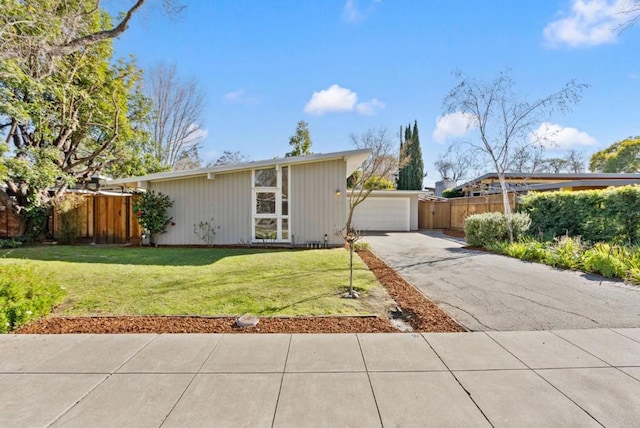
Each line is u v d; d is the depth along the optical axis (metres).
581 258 6.92
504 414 2.13
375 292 5.08
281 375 2.62
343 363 2.81
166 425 2.03
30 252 9.02
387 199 19.06
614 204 8.05
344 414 2.14
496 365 2.78
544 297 4.83
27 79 8.28
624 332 3.50
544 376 2.60
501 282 5.77
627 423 2.04
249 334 3.43
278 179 10.54
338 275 6.22
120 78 13.12
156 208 10.35
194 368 2.72
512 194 12.14
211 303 4.46
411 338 3.35
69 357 2.91
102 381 2.53
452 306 4.44
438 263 7.65
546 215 10.11
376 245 11.40
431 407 2.21
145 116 15.22
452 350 3.07
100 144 13.55
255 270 6.64
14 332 3.50
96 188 13.93
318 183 10.58
